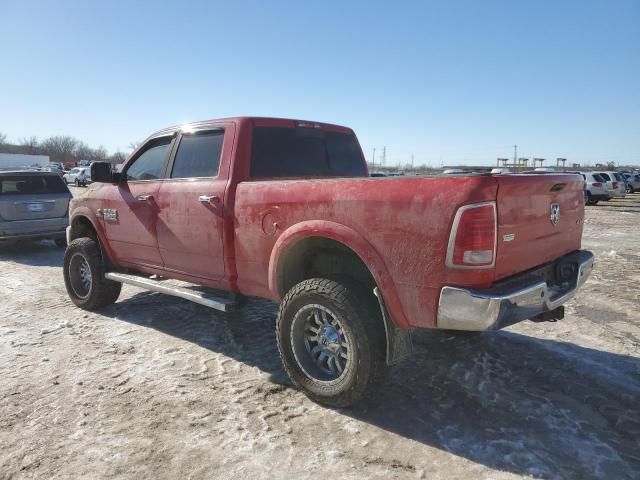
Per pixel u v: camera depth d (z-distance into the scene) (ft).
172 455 9.33
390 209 9.76
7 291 22.17
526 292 9.24
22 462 9.15
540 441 9.73
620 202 96.02
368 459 9.18
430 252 9.26
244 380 12.54
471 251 8.87
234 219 12.91
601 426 10.29
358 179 10.46
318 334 11.28
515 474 8.71
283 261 11.92
